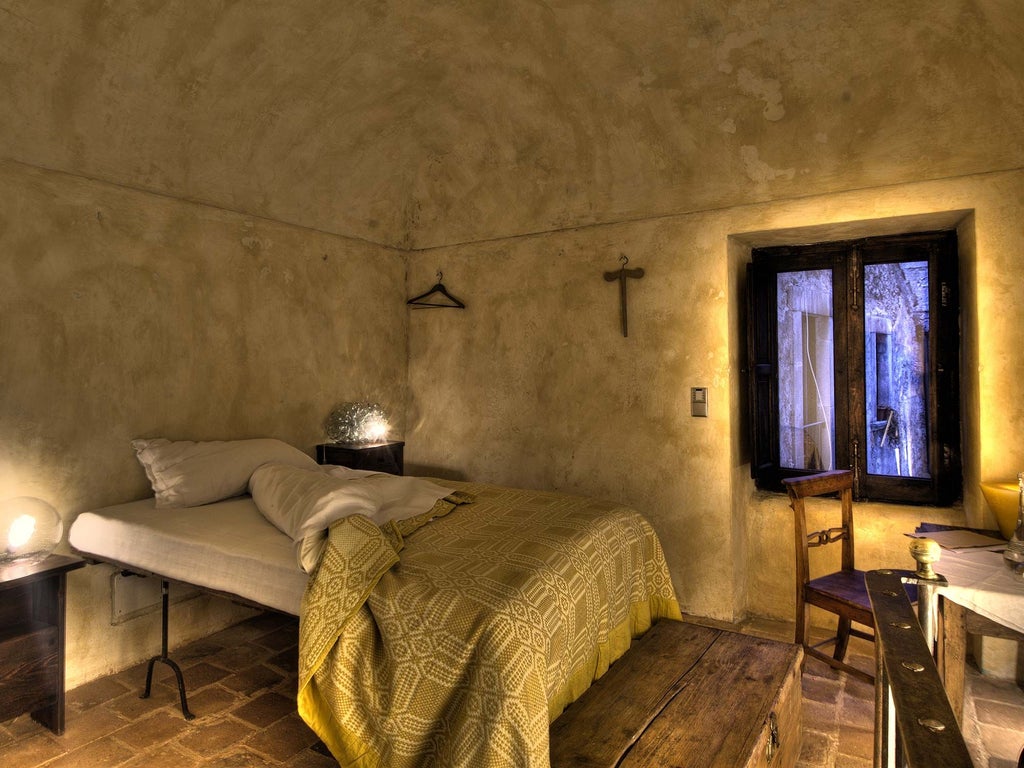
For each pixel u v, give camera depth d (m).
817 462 3.83
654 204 3.83
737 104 3.37
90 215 2.98
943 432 3.39
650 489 3.87
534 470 4.29
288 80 3.40
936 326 3.39
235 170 3.55
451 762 1.75
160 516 2.81
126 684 2.97
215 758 2.41
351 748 1.93
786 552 3.72
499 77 3.77
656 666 2.37
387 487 2.84
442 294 4.65
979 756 2.42
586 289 4.07
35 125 2.75
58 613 2.56
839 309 3.72
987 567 2.23
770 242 3.79
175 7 2.79
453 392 4.61
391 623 1.96
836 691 2.92
